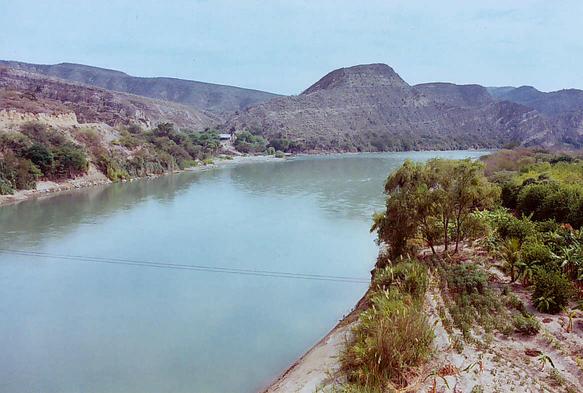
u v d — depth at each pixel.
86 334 16.92
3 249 29.05
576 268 15.04
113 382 13.54
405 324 11.51
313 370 12.39
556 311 13.16
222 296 20.78
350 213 40.56
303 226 35.66
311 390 11.06
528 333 12.03
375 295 15.28
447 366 10.49
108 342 16.25
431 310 14.07
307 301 20.06
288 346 15.77
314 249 28.81
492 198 19.69
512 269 15.84
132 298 20.66
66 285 22.44
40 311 19.16
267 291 21.41
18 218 38.78
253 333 16.88
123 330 17.22
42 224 36.50
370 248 28.73
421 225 20.53
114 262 26.31
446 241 19.84
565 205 22.30
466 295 14.59
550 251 15.95
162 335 16.73
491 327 12.50
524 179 32.34
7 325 17.77
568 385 9.62
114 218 39.28
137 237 32.44
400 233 19.95
